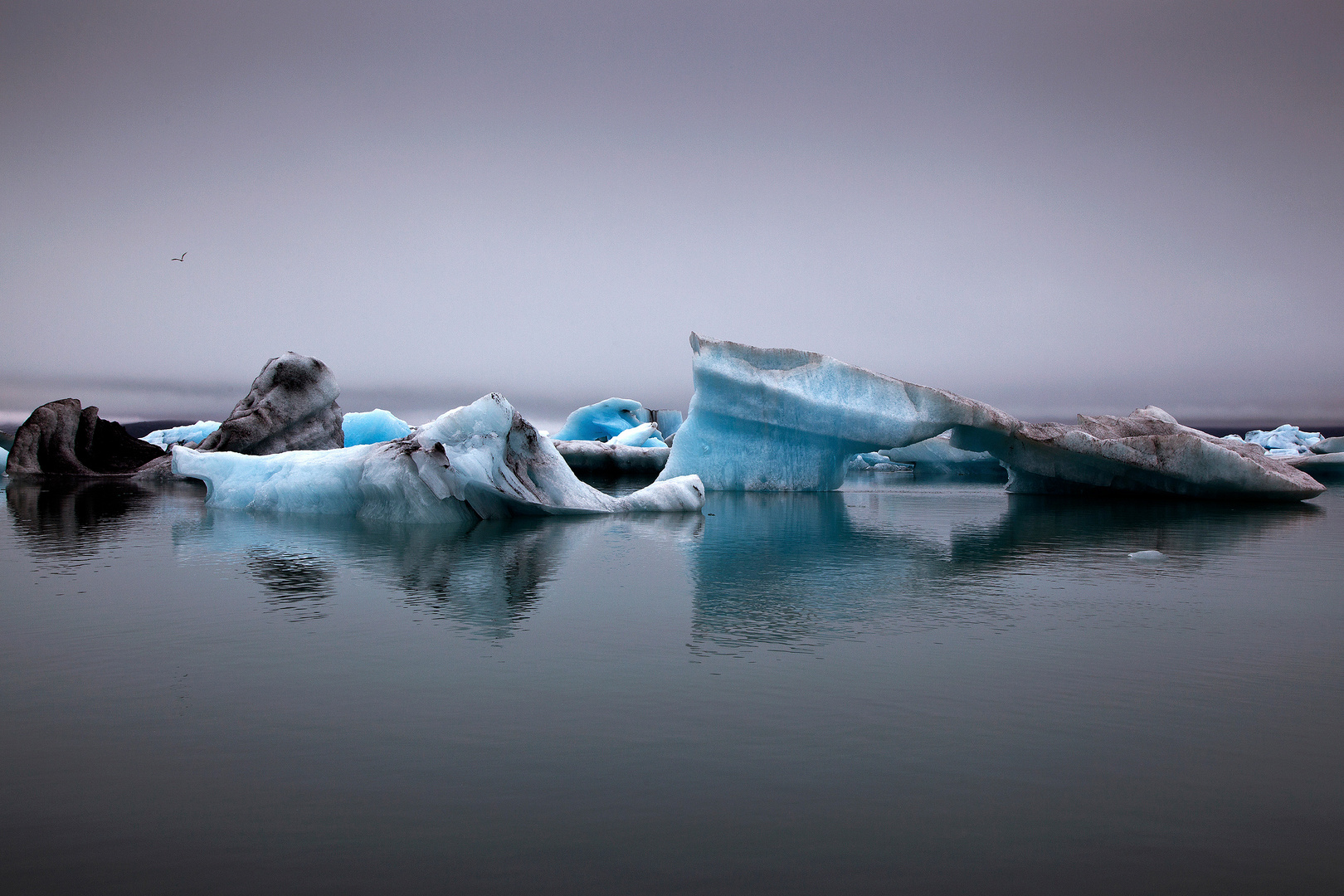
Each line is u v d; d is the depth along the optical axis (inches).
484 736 120.2
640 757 113.2
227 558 277.1
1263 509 502.3
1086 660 161.5
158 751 114.7
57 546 303.6
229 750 115.0
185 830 93.4
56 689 140.3
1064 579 252.1
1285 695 140.9
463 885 83.0
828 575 256.5
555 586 234.7
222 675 148.1
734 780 106.4
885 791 103.9
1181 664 158.9
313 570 256.4
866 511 489.1
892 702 135.7
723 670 152.3
